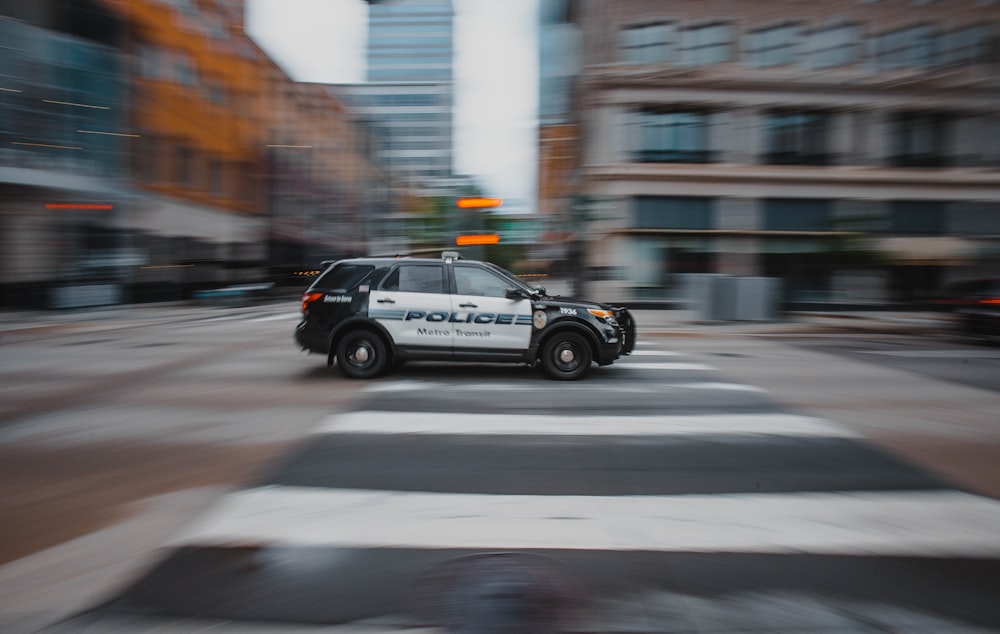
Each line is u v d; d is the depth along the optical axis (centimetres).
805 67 2459
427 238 2230
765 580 306
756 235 2464
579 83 3266
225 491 419
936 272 2486
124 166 2641
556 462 484
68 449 515
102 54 2512
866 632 264
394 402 689
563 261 5075
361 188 6488
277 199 4197
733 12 2458
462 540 347
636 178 2464
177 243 3119
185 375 867
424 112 10969
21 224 2344
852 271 2470
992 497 416
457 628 264
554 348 821
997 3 2403
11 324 1742
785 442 543
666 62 2469
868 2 2447
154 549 334
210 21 3431
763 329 1616
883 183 2469
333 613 275
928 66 2452
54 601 283
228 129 3606
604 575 310
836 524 372
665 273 2488
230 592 291
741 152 2477
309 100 4934
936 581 306
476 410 653
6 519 374
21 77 2239
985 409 681
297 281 3859
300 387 777
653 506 398
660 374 887
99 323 1770
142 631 261
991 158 2477
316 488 424
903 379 872
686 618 273
